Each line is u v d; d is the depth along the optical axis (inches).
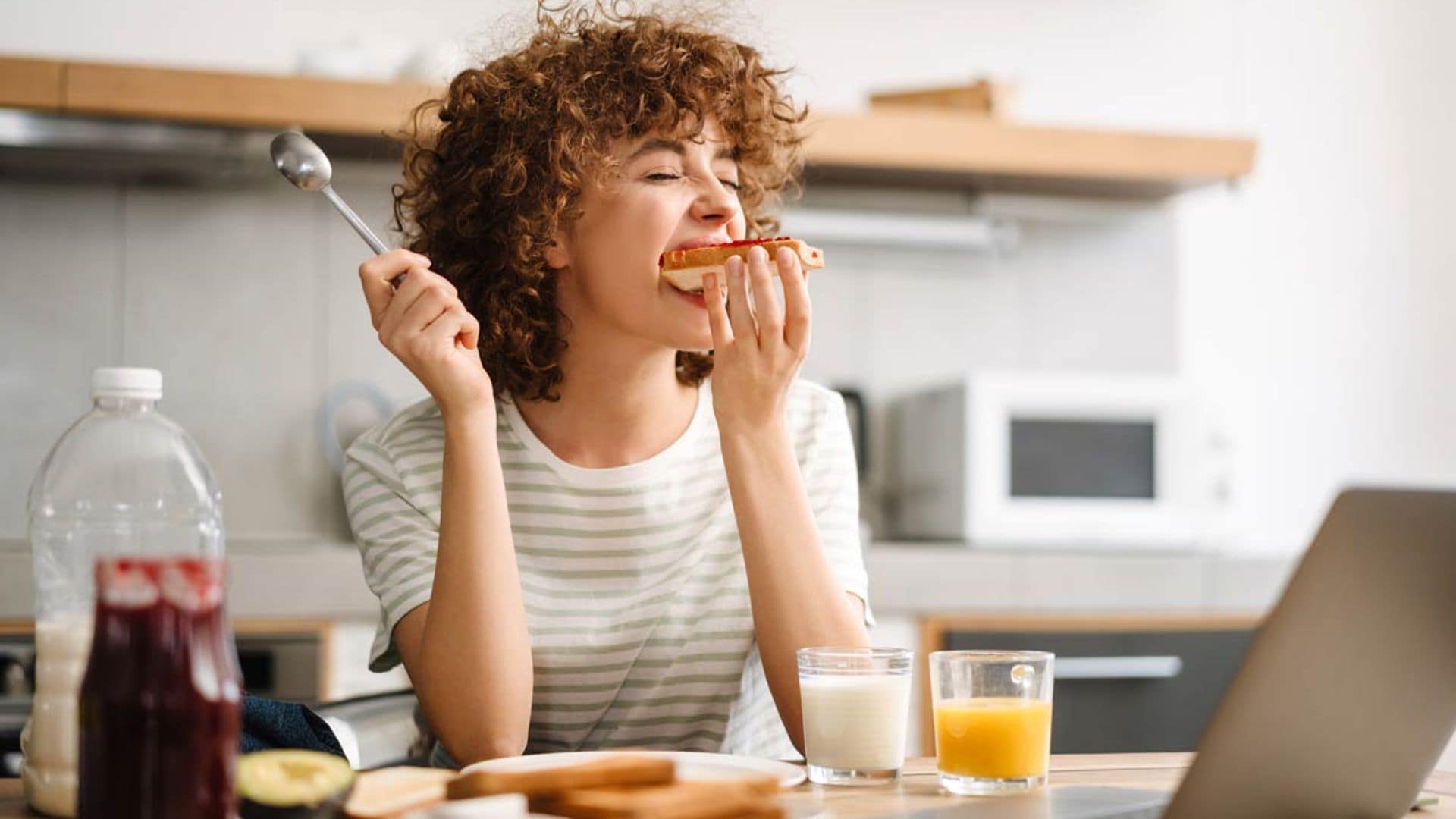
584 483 58.4
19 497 130.7
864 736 41.5
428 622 50.6
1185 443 136.1
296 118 120.5
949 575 125.5
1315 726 32.9
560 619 57.2
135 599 28.1
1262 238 156.3
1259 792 33.3
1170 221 154.6
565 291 59.1
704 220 57.6
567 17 64.2
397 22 137.4
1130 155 136.6
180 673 27.9
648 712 58.6
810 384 64.4
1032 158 134.8
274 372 135.7
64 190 132.8
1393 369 157.9
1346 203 157.9
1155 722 125.5
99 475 38.1
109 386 39.1
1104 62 153.1
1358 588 31.8
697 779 37.0
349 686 115.6
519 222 58.2
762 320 51.8
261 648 113.7
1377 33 159.2
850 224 137.3
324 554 115.8
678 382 62.7
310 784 31.7
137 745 27.6
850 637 51.8
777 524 52.1
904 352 149.4
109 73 117.5
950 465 136.0
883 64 148.0
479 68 68.8
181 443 39.6
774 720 62.6
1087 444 135.0
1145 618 128.2
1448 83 160.2
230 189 135.4
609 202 57.1
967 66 149.9
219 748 28.3
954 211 146.3
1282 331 156.3
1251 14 156.3
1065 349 152.7
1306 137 157.2
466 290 61.7
